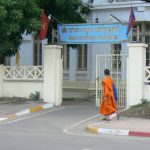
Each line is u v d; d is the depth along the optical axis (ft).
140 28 105.81
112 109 63.77
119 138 51.57
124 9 106.22
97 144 46.68
